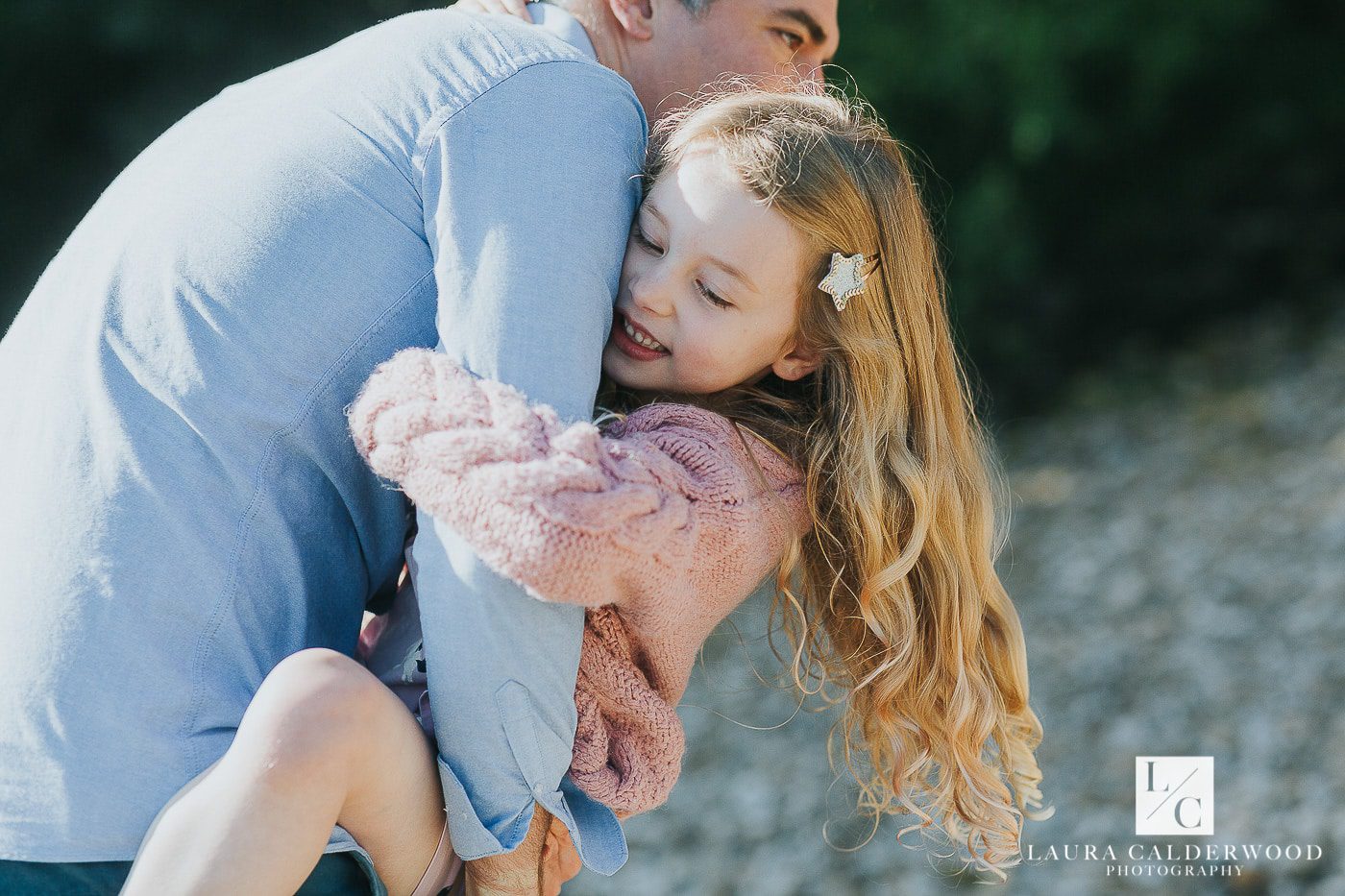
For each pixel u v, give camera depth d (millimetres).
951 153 9648
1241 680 5707
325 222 1555
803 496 1810
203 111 1720
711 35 1952
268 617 1530
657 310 1720
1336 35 10109
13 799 1413
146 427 1486
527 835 1635
